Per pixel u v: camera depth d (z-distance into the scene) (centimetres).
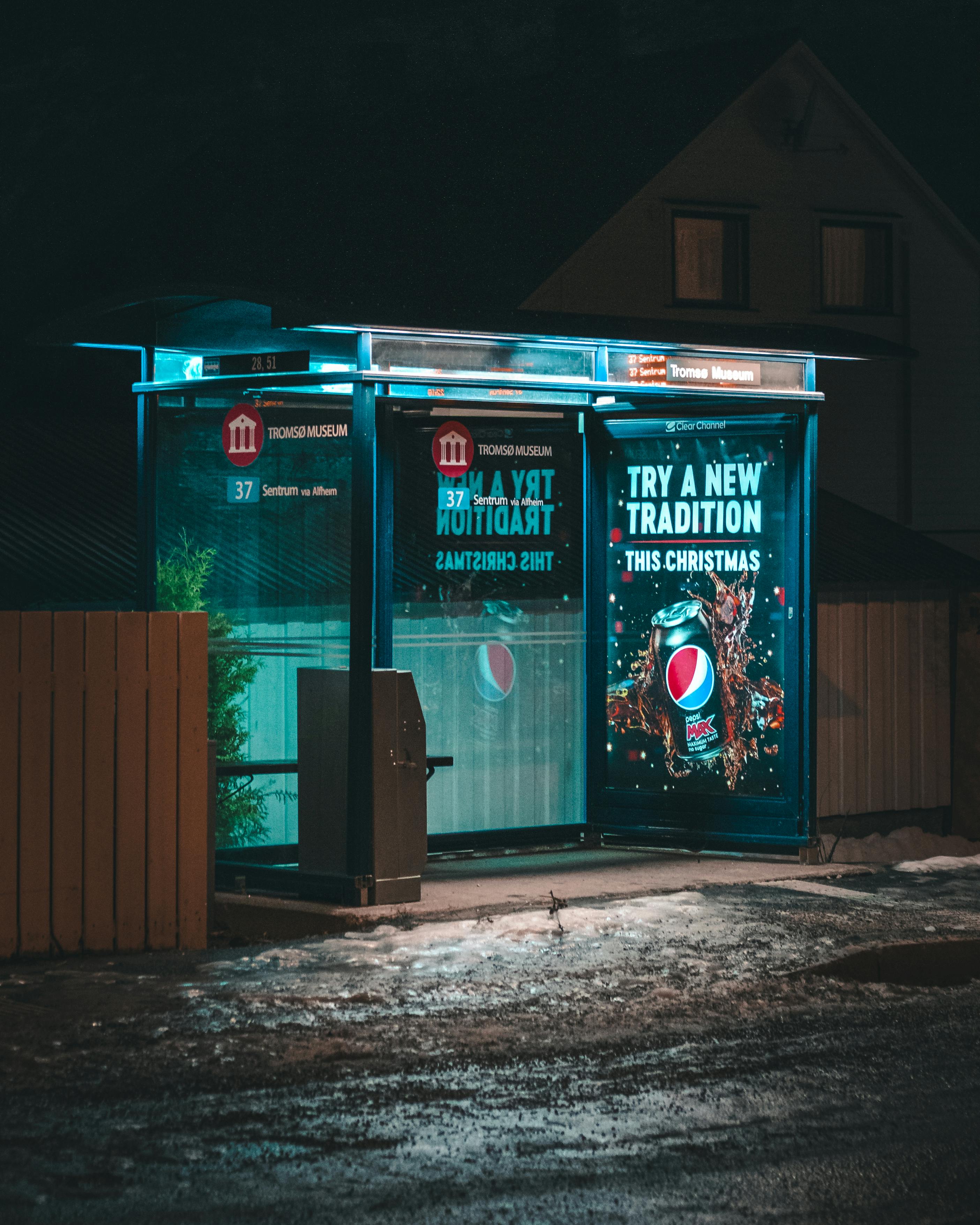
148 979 797
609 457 1199
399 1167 551
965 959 885
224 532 1056
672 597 1180
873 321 2491
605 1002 765
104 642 873
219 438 1059
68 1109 604
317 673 998
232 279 969
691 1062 680
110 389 2412
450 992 777
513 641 1188
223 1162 552
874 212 2469
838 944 873
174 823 887
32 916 855
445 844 1155
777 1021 746
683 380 1102
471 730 1173
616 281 2192
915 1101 636
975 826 1755
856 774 1738
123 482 1814
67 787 864
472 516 1173
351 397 1021
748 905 977
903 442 2539
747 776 1154
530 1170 551
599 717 1203
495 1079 650
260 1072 652
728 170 2316
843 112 2423
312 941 882
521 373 1055
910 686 1777
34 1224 496
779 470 1141
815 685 1129
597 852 1191
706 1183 543
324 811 993
